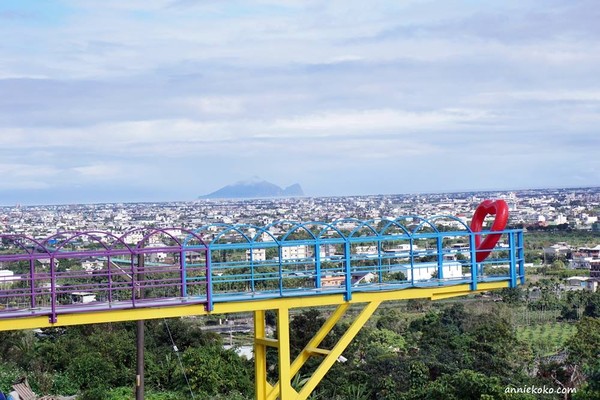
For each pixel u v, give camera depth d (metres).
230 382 45.84
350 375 46.91
